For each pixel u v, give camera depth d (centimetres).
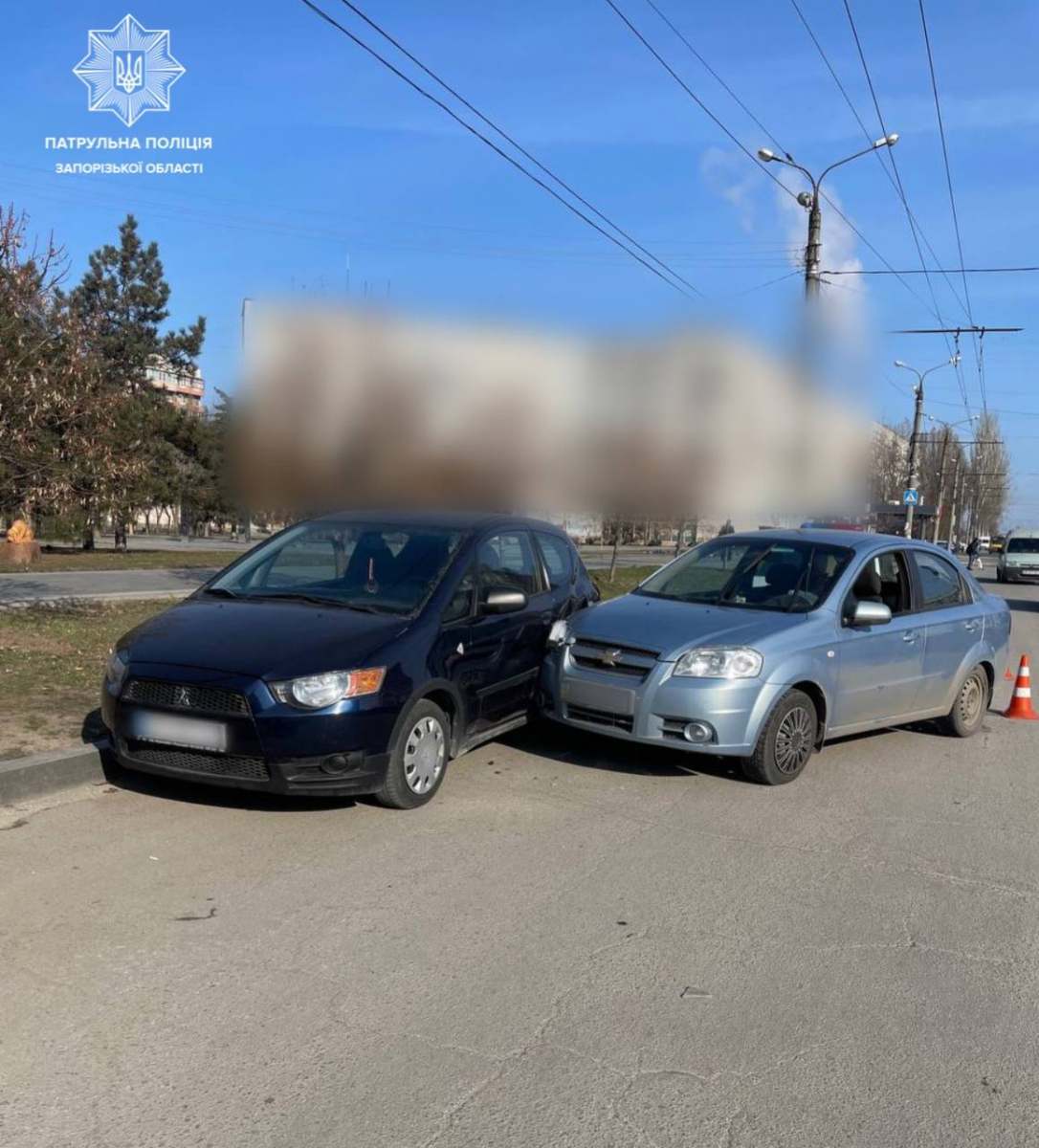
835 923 435
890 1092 309
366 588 618
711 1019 349
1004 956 409
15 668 831
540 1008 351
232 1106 289
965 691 811
